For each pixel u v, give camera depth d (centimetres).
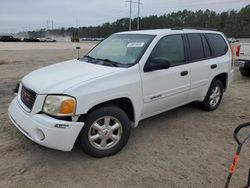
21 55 1927
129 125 381
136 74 384
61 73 372
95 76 349
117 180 319
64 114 317
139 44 423
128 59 405
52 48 3009
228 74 584
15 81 868
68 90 320
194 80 488
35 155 368
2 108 560
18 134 429
